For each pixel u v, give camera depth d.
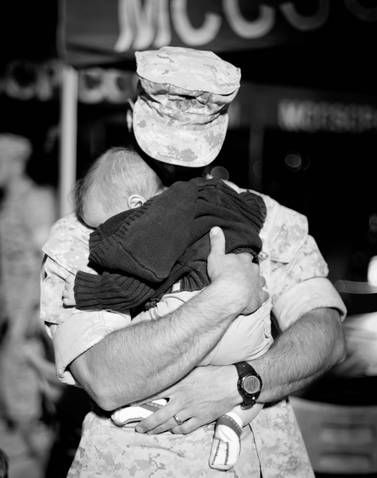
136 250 1.69
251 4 2.95
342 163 7.86
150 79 1.78
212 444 1.82
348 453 3.33
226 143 7.45
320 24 3.00
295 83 4.14
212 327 1.71
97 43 3.03
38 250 4.59
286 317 1.99
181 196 1.74
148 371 1.71
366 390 3.38
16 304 4.49
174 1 2.93
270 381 1.83
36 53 4.55
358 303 4.55
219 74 1.83
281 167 7.71
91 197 1.85
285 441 1.94
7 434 4.23
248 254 1.81
